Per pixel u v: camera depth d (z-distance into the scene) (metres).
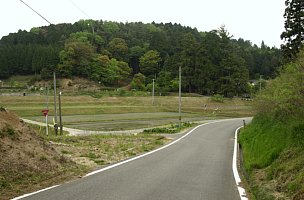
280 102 13.73
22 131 11.17
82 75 122.56
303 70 11.95
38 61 126.50
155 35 138.75
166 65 109.81
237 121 52.31
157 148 19.94
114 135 29.53
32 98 80.94
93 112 63.25
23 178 8.80
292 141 10.67
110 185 8.87
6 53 134.50
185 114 65.38
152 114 63.34
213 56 97.69
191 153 17.69
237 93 91.44
